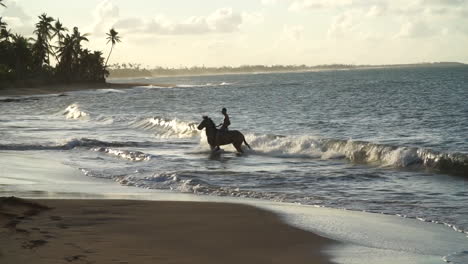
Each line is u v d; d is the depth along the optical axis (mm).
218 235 8859
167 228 9242
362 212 11078
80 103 69250
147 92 108562
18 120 41562
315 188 14164
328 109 50812
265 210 10992
